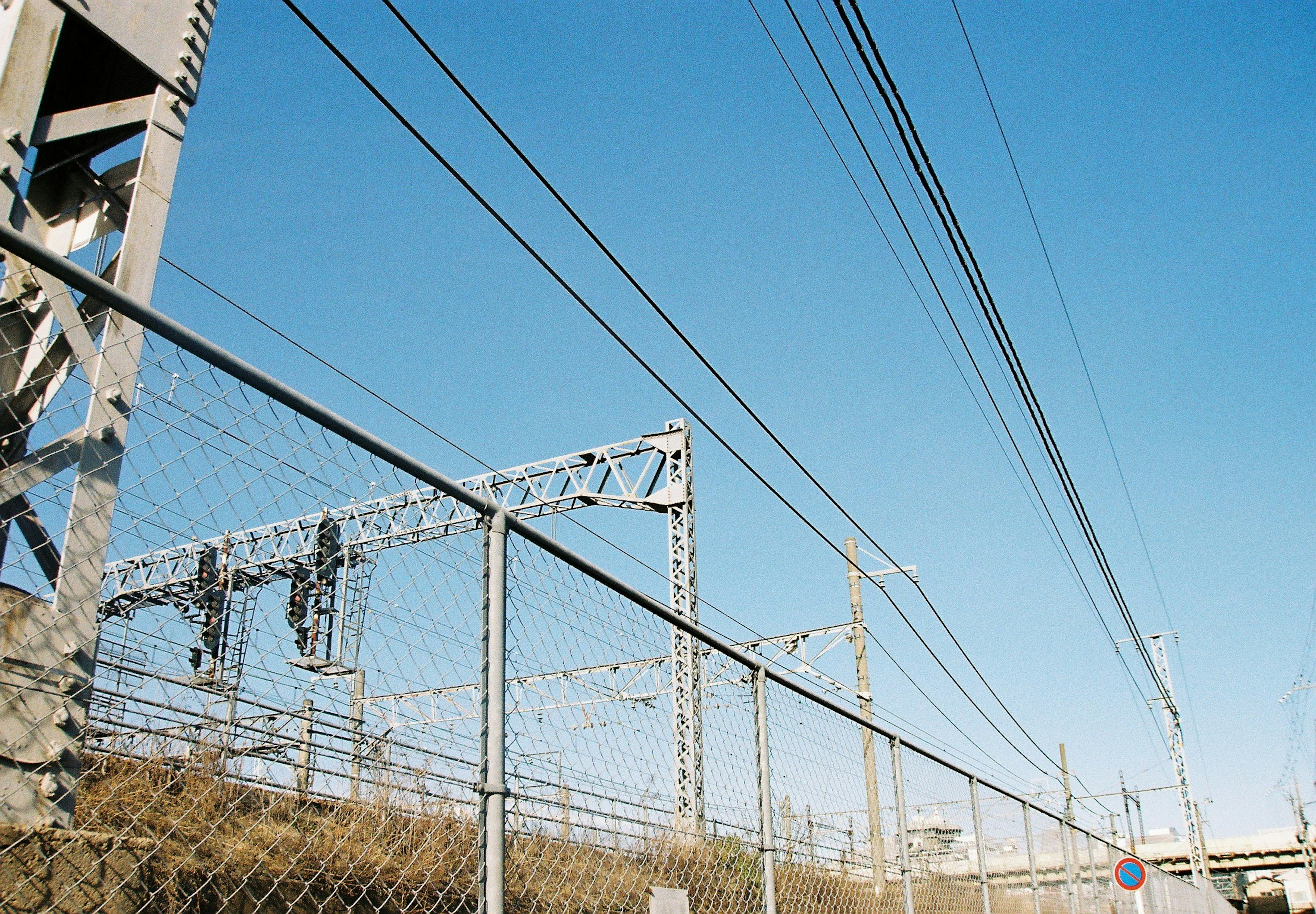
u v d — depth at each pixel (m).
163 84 4.70
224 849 3.81
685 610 15.48
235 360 3.55
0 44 4.19
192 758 3.96
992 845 10.76
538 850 4.80
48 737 3.33
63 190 4.79
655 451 16.61
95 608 3.53
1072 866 13.31
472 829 4.68
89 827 3.53
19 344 4.07
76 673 3.44
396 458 4.07
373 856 4.22
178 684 3.62
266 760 4.13
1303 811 54.56
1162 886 21.94
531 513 17.47
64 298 3.80
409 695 4.50
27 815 3.23
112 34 4.50
